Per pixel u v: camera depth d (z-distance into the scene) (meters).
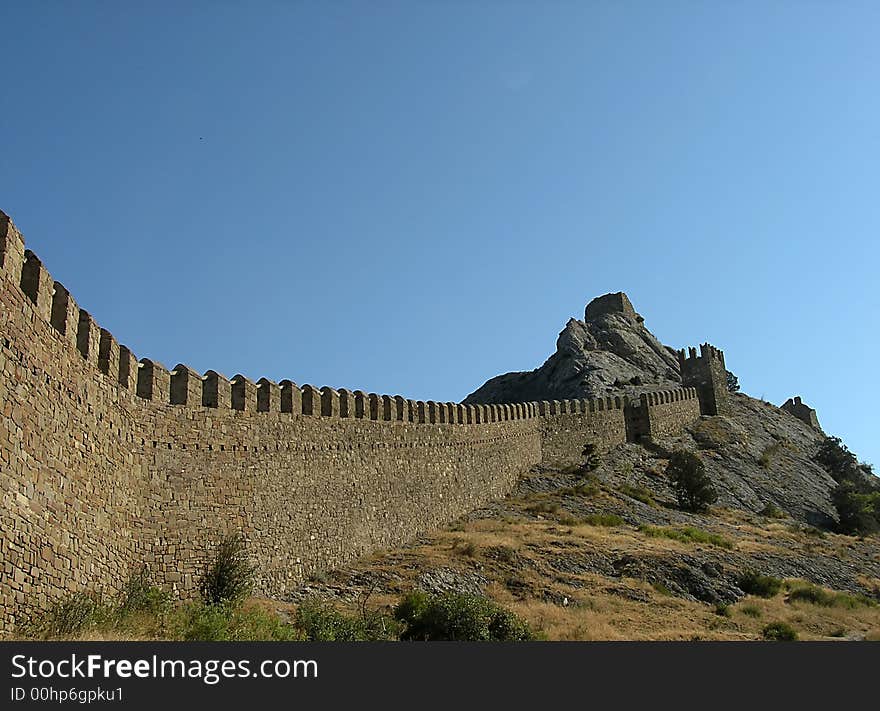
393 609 32.44
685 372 101.06
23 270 20.55
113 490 25.61
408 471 46.34
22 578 19.02
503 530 49.16
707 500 66.56
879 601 47.22
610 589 40.44
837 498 73.56
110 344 26.12
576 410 76.06
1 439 18.25
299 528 35.56
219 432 31.88
